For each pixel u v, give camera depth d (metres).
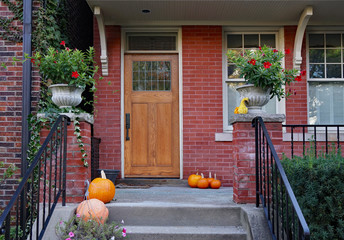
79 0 6.16
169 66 6.12
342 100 6.05
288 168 3.16
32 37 4.55
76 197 3.58
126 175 5.97
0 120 4.50
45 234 3.12
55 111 3.83
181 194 4.57
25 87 4.43
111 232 3.05
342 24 5.96
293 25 5.99
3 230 2.28
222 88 5.96
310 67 6.09
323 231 2.81
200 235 3.24
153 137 6.02
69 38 5.46
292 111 5.91
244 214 3.38
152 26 6.04
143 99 6.06
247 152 3.67
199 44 6.01
